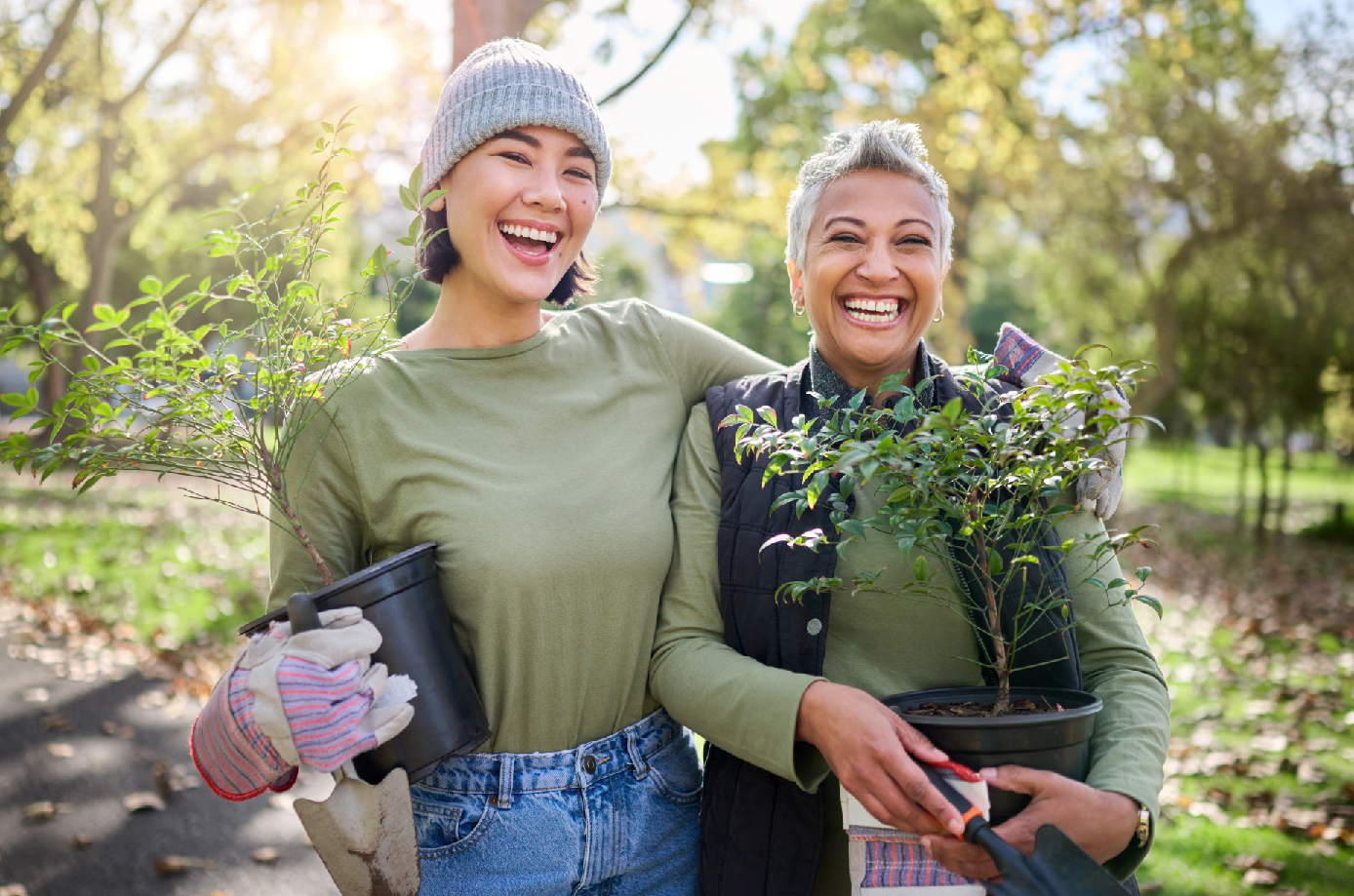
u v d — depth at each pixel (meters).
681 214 9.91
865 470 1.29
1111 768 1.53
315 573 1.79
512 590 1.71
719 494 1.85
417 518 1.75
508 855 1.71
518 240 1.83
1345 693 6.59
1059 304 17.91
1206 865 3.94
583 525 1.75
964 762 1.46
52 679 6.45
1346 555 14.99
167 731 5.47
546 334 1.92
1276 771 5.03
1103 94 13.54
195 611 8.44
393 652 1.56
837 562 1.73
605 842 1.75
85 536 12.30
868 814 1.52
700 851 1.79
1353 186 13.11
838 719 1.49
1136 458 38.69
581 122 1.81
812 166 1.82
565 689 1.75
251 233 1.57
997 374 1.73
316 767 1.42
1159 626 9.02
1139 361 1.39
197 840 4.16
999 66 9.05
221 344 1.59
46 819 4.31
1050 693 1.63
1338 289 14.14
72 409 1.52
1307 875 3.84
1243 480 18.05
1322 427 18.64
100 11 15.72
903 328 1.77
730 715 1.62
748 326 24.19
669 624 1.81
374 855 1.48
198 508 15.45
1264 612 9.82
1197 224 14.38
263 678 1.41
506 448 1.80
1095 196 14.02
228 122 15.62
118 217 18.06
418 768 1.58
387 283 1.63
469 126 1.76
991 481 1.46
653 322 2.05
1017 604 1.58
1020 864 1.33
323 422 1.77
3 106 15.54
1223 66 13.29
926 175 1.77
